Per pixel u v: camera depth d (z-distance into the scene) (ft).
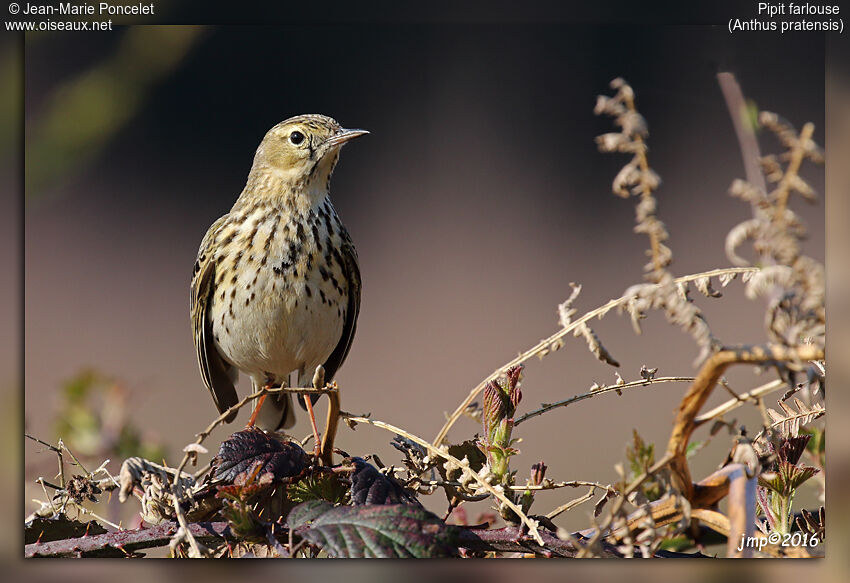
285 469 16.96
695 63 65.26
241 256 32.01
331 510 15.61
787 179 13.48
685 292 15.07
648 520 14.67
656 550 15.47
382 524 15.05
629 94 14.10
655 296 14.12
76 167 17.69
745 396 14.37
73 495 19.99
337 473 17.01
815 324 13.64
